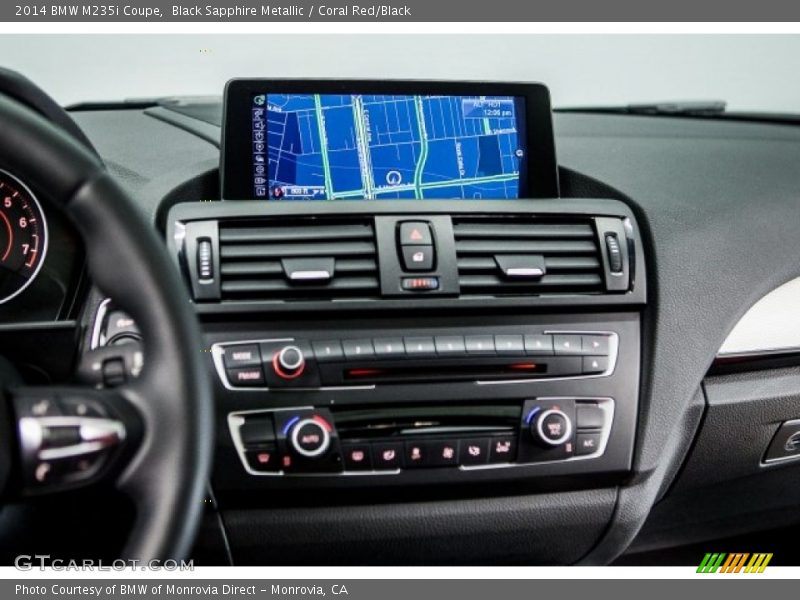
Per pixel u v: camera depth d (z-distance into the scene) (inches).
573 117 66.4
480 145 45.2
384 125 44.3
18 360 37.4
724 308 44.7
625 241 43.7
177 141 50.9
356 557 44.4
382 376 40.7
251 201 42.2
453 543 44.2
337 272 40.7
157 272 28.6
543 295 42.4
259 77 43.3
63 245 37.8
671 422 43.3
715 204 47.6
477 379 41.4
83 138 38.2
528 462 41.9
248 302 39.9
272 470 40.1
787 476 52.1
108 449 27.4
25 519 37.5
